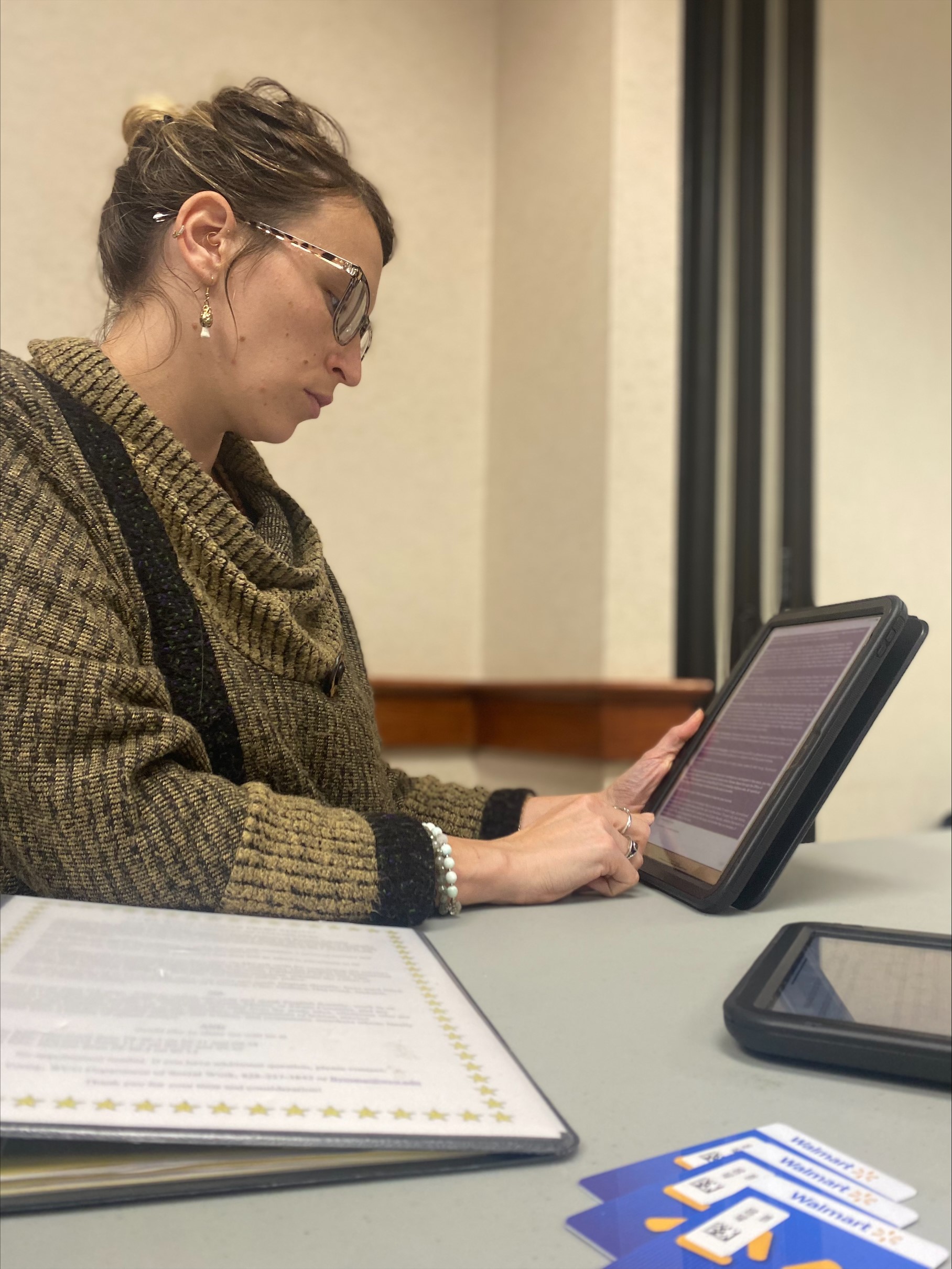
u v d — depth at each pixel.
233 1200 0.33
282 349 0.94
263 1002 0.45
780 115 2.68
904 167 2.85
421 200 2.77
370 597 2.68
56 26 2.26
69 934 0.52
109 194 2.30
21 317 2.21
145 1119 0.32
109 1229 0.31
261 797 0.70
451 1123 0.35
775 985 0.49
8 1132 0.31
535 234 2.68
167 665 0.82
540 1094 0.39
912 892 0.87
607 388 2.39
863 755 2.57
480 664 2.84
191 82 2.42
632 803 1.03
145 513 0.82
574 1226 0.32
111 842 0.65
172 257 0.92
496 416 2.83
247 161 0.91
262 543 0.89
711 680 2.49
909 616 0.80
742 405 2.60
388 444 2.71
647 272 2.44
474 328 2.87
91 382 0.84
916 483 2.82
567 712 2.39
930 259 2.88
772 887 0.79
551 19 2.66
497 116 2.89
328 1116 0.34
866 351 2.75
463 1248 0.30
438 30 2.80
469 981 0.58
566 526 2.52
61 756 0.65
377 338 2.70
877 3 2.81
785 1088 0.43
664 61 2.49
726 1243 0.30
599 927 0.73
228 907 0.65
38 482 0.73
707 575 2.51
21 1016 0.39
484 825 1.01
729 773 0.91
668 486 2.46
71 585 0.70
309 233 0.92
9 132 2.21
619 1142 0.38
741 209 2.62
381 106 2.70
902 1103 0.42
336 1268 0.29
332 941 0.58
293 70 2.56
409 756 2.68
